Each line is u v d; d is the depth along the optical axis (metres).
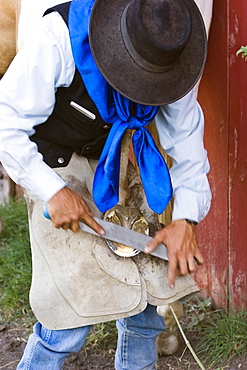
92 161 2.22
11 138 1.97
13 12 3.08
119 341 2.42
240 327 2.90
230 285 3.08
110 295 2.11
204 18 2.67
